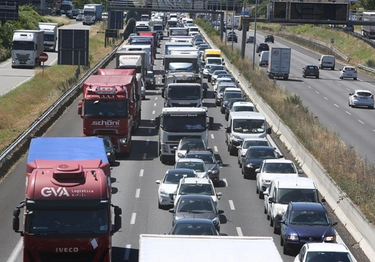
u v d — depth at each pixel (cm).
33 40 18625
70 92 14000
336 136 10562
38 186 4619
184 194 6525
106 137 9206
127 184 8044
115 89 9381
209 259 3559
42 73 16500
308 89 17338
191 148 8969
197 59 14075
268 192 6856
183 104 11519
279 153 9581
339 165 8288
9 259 5416
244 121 10088
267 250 3691
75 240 4584
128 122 9469
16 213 4512
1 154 8500
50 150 5253
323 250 4734
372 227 5803
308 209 5816
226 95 13512
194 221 5269
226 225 6500
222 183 8269
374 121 13025
